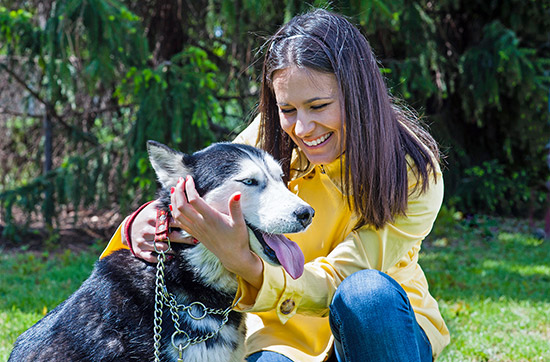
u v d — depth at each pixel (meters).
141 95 7.14
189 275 2.51
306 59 2.25
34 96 8.33
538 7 10.25
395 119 2.48
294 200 2.46
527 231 10.62
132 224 2.56
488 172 11.18
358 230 2.49
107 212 9.98
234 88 9.52
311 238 2.66
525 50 9.64
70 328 2.47
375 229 2.44
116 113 9.41
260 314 2.64
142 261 2.51
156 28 8.98
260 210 2.46
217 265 2.51
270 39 2.57
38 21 8.55
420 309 2.54
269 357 2.33
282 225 2.38
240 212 2.12
